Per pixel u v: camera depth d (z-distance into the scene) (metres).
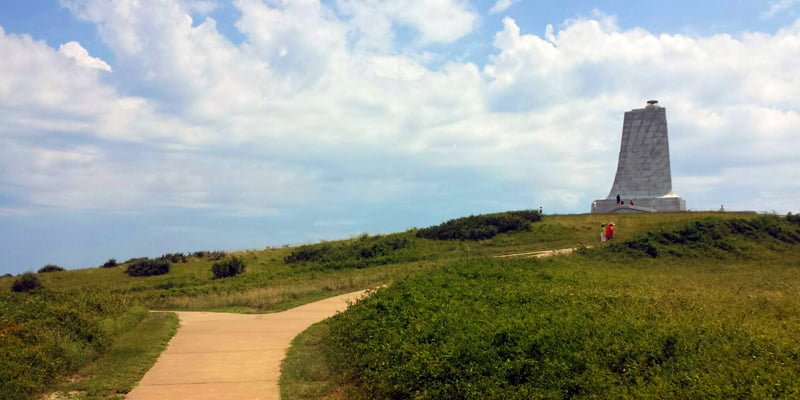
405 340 10.85
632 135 57.38
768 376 8.02
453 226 43.66
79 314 15.23
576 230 42.50
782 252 31.28
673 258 29.73
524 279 18.30
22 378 10.54
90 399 10.59
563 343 9.77
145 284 36.03
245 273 37.25
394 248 39.59
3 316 14.14
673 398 7.70
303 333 16.44
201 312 22.45
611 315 12.11
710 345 9.74
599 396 8.06
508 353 9.52
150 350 14.52
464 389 8.60
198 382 11.70
